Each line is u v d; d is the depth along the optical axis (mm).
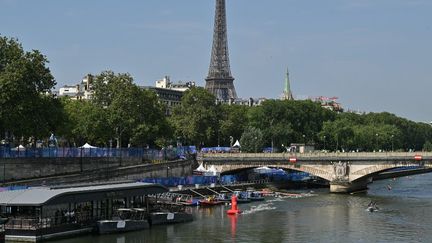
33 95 133875
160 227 105062
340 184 178625
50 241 89125
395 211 132375
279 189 190625
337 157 179750
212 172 182250
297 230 105312
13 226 87938
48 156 139750
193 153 191250
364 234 102000
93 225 95938
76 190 94000
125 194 101812
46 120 138125
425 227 109688
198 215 121688
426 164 169625
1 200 89438
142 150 172875
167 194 133250
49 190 92500
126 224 98812
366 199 159000
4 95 127000
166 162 170500
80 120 177500
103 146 197375
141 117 186250
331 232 103812
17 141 152000
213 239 95438
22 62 132250
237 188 170750
